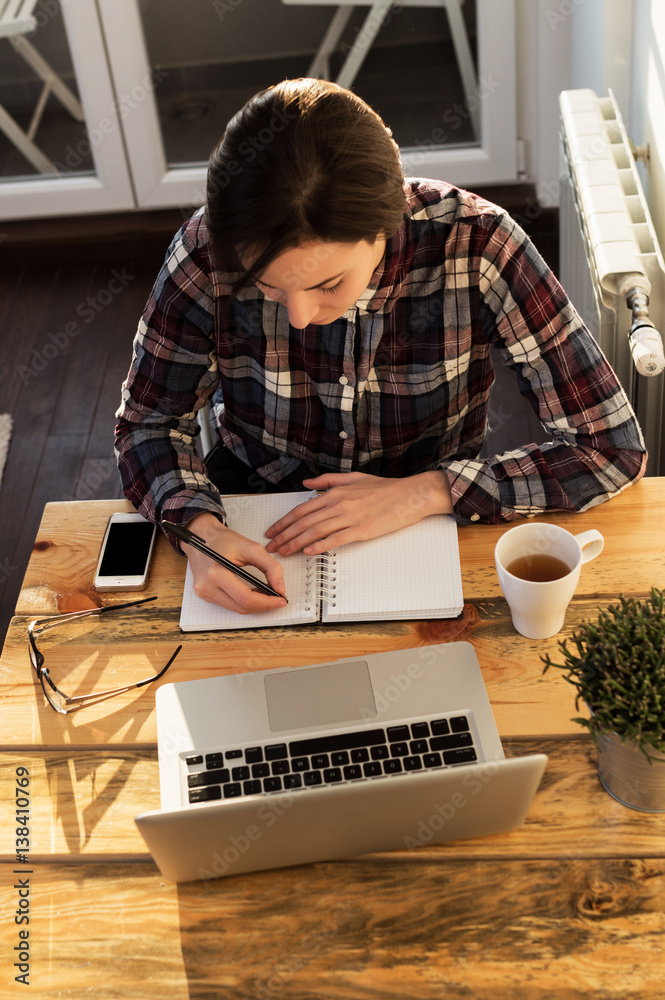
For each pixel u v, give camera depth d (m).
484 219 1.13
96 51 2.76
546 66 2.62
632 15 1.88
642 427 1.60
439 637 0.99
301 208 0.86
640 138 1.85
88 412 2.54
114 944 0.78
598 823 0.82
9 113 2.96
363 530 1.08
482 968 0.74
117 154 2.96
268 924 0.78
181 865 0.78
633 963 0.73
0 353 2.77
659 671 0.73
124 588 1.08
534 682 0.93
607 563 1.05
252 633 1.02
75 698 0.97
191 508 1.13
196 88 2.91
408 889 0.79
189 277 1.16
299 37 2.83
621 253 1.42
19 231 3.11
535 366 1.19
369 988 0.74
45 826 0.86
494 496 1.11
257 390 1.28
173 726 0.91
